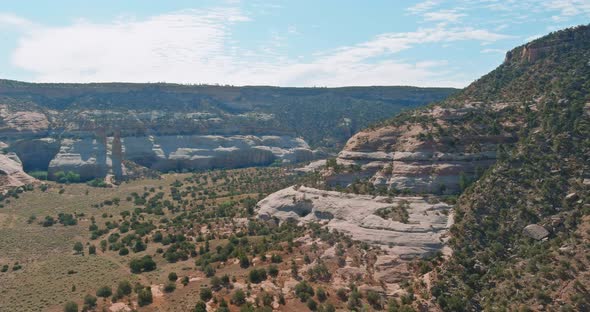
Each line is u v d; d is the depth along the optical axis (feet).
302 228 305.73
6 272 289.53
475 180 283.79
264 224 332.80
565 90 310.86
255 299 217.15
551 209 233.35
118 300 229.66
